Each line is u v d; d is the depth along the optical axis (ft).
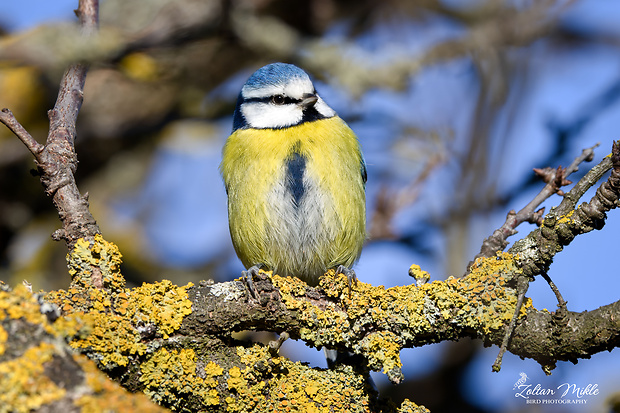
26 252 40.63
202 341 18.44
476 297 18.75
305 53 36.04
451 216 32.83
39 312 14.30
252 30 35.96
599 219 18.54
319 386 18.63
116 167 43.73
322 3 40.40
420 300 19.04
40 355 13.32
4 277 39.42
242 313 18.76
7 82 39.06
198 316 18.39
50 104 39.32
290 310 19.17
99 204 43.55
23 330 13.83
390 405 19.38
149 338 18.01
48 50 32.17
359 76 35.32
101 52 32.68
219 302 18.66
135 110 40.32
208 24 35.45
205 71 40.68
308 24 41.39
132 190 44.39
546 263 18.97
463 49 34.63
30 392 12.80
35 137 38.78
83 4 25.36
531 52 33.99
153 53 38.09
